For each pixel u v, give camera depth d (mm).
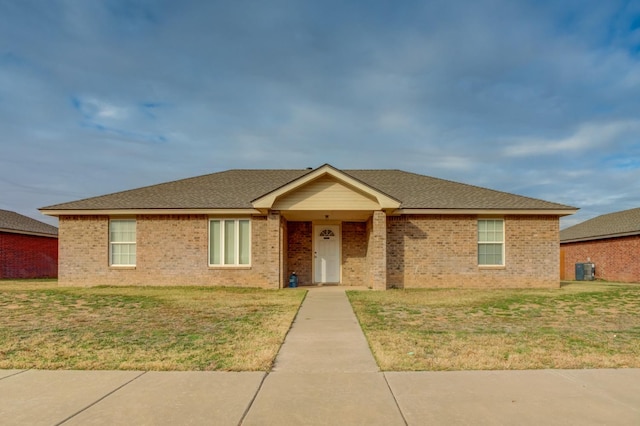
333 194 16859
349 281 19422
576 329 8875
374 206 16766
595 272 28391
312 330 8906
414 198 18688
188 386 5391
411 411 4656
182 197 18938
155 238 18047
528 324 9453
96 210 17797
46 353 6855
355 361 6574
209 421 4383
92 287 17312
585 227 32219
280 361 6574
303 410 4676
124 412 4590
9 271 25250
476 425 4316
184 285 17844
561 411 4648
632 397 5043
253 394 5137
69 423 4320
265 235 17922
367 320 9938
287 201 16906
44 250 28219
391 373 5934
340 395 5121
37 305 12070
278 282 16938
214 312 10969
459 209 17547
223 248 18000
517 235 17906
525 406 4785
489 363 6336
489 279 17719
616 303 12805
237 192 19547
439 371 6016
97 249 18172
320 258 19547
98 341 7691
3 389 5270
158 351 7004
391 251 17766
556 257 17859
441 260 17734
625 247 25188
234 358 6598
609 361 6430
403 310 11445
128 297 13945
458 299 13750
